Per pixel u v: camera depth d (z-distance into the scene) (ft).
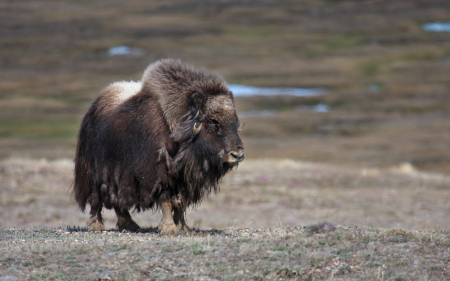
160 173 106.63
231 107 106.42
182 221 114.52
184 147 105.91
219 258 86.69
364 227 113.60
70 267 82.28
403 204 238.68
